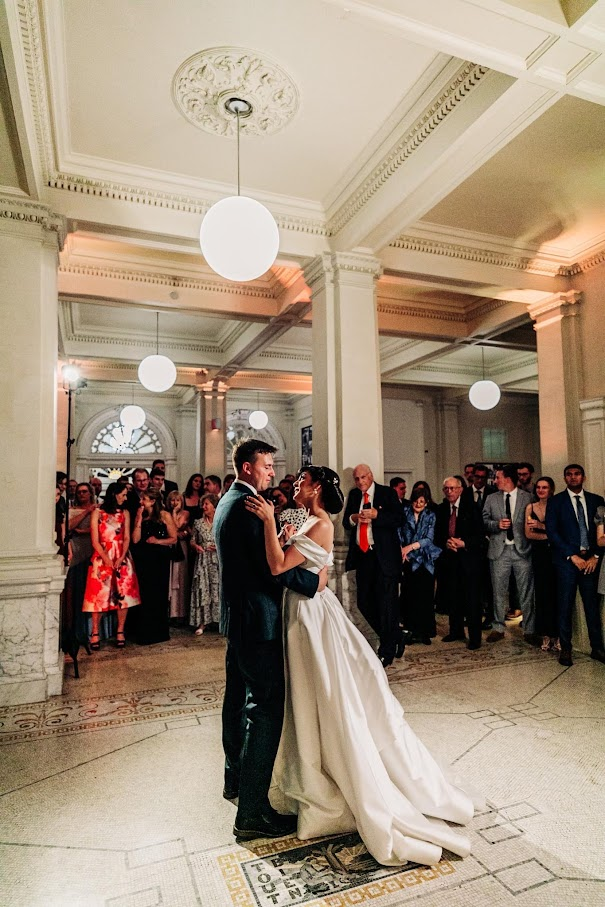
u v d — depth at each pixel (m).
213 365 10.21
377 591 4.84
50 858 2.25
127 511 5.59
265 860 2.23
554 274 6.73
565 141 4.45
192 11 3.15
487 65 3.04
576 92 3.28
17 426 4.25
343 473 5.30
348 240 5.29
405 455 13.39
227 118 4.05
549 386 6.90
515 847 2.29
